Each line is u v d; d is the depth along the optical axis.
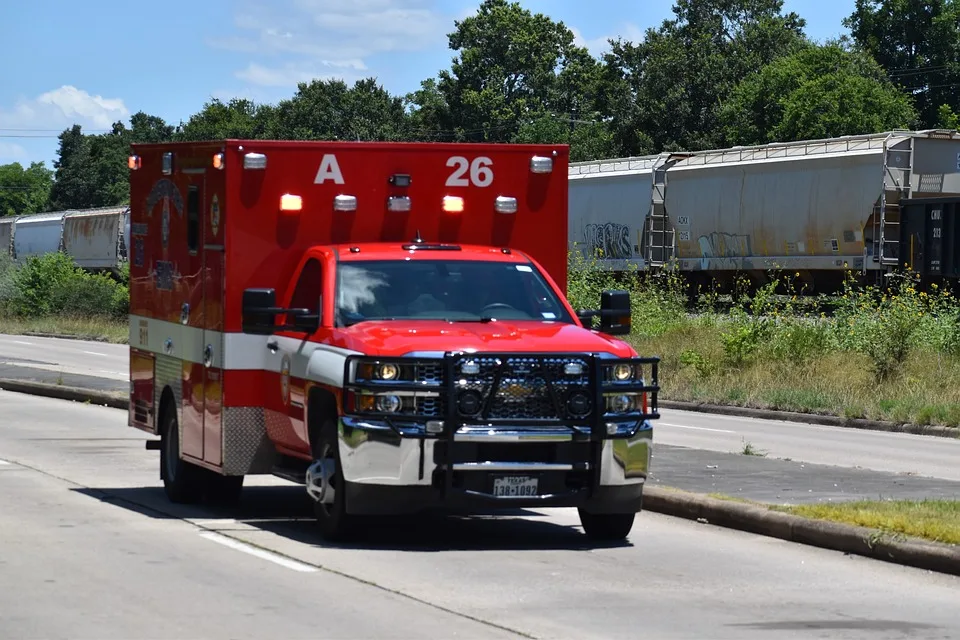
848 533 11.56
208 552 11.23
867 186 45.75
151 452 18.94
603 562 11.08
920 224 43.59
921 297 34.19
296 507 14.20
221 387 13.05
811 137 88.81
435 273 12.62
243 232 12.98
